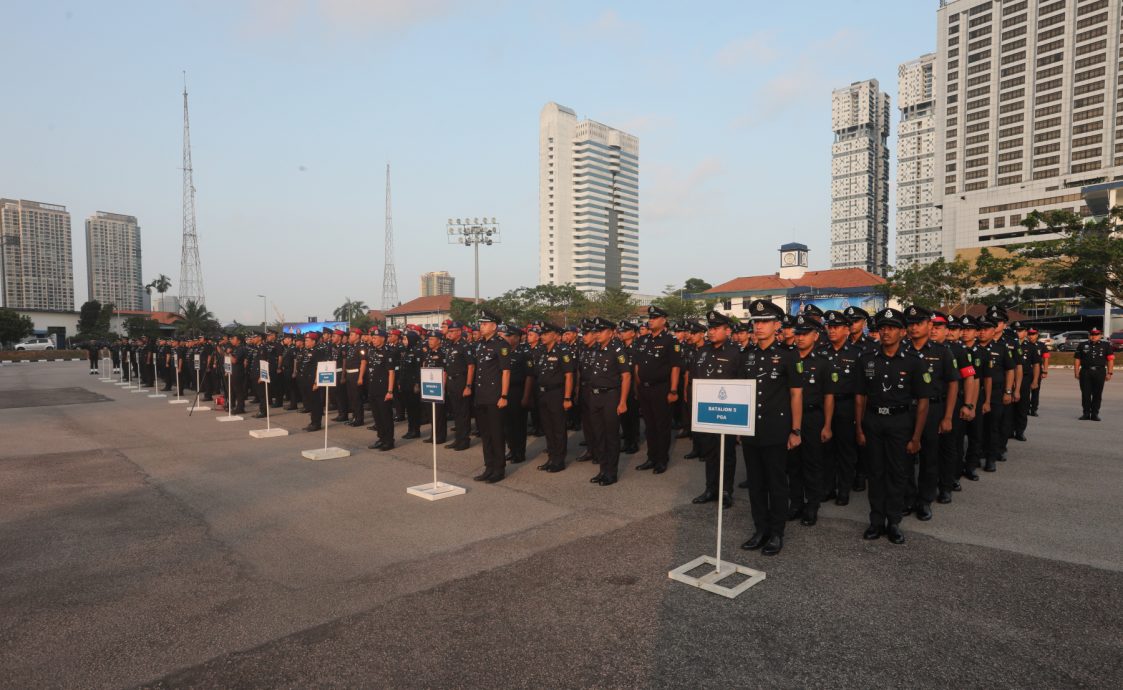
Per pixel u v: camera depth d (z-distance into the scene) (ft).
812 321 20.71
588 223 396.57
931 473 19.61
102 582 15.40
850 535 18.40
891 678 10.76
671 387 26.45
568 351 28.04
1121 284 90.27
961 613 13.12
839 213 533.96
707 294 210.38
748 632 12.42
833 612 13.25
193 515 21.08
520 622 12.94
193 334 201.46
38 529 19.63
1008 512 20.18
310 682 10.85
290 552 17.38
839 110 526.16
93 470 28.19
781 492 16.80
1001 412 25.77
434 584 14.97
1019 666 11.11
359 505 22.09
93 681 11.03
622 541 17.92
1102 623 12.62
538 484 25.04
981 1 282.97
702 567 15.89
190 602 14.19
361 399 41.88
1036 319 174.29
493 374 25.45
